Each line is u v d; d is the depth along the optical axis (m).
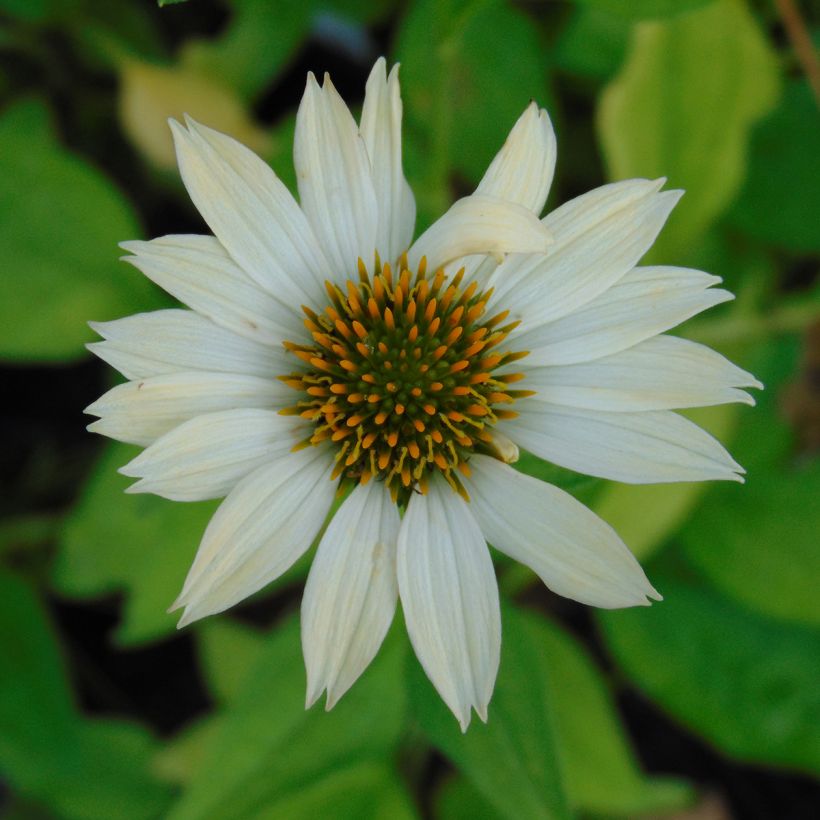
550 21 0.59
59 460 0.61
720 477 0.46
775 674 0.55
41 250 0.54
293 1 0.57
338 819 0.52
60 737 0.55
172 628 0.52
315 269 0.47
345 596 0.46
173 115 0.57
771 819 0.60
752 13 0.56
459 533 0.47
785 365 0.57
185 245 0.46
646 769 0.60
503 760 0.48
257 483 0.46
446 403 0.48
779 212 0.57
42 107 0.55
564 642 0.55
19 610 0.55
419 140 0.56
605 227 0.47
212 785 0.51
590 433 0.47
